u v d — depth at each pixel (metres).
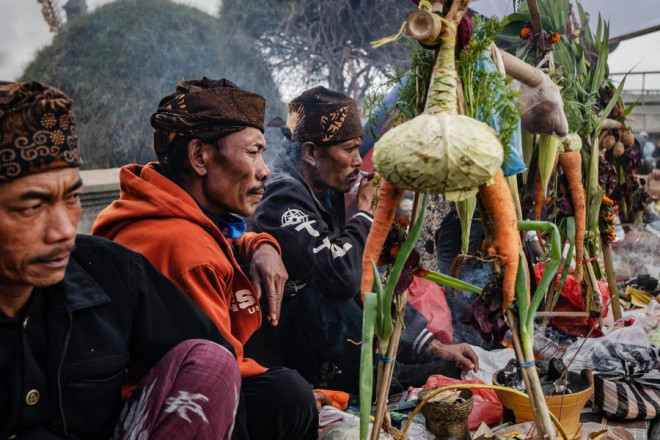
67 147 1.22
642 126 12.48
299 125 2.54
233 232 2.01
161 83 10.73
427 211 2.96
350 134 2.51
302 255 2.32
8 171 1.16
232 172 1.88
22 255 1.20
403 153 1.20
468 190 1.24
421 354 2.52
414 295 2.78
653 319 2.63
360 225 2.40
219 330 1.66
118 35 10.69
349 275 2.31
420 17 1.26
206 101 1.85
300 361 2.50
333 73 12.26
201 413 1.33
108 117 10.50
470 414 2.18
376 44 1.27
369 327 1.31
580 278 2.38
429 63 1.47
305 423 1.74
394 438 1.71
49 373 1.32
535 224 1.36
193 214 1.79
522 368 1.35
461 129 1.20
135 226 1.78
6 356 1.28
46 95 1.18
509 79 1.61
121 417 1.41
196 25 11.18
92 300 1.39
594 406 2.18
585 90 2.55
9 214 1.18
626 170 3.35
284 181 2.46
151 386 1.38
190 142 1.86
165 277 1.56
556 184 2.43
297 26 12.16
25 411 1.29
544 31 2.29
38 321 1.33
